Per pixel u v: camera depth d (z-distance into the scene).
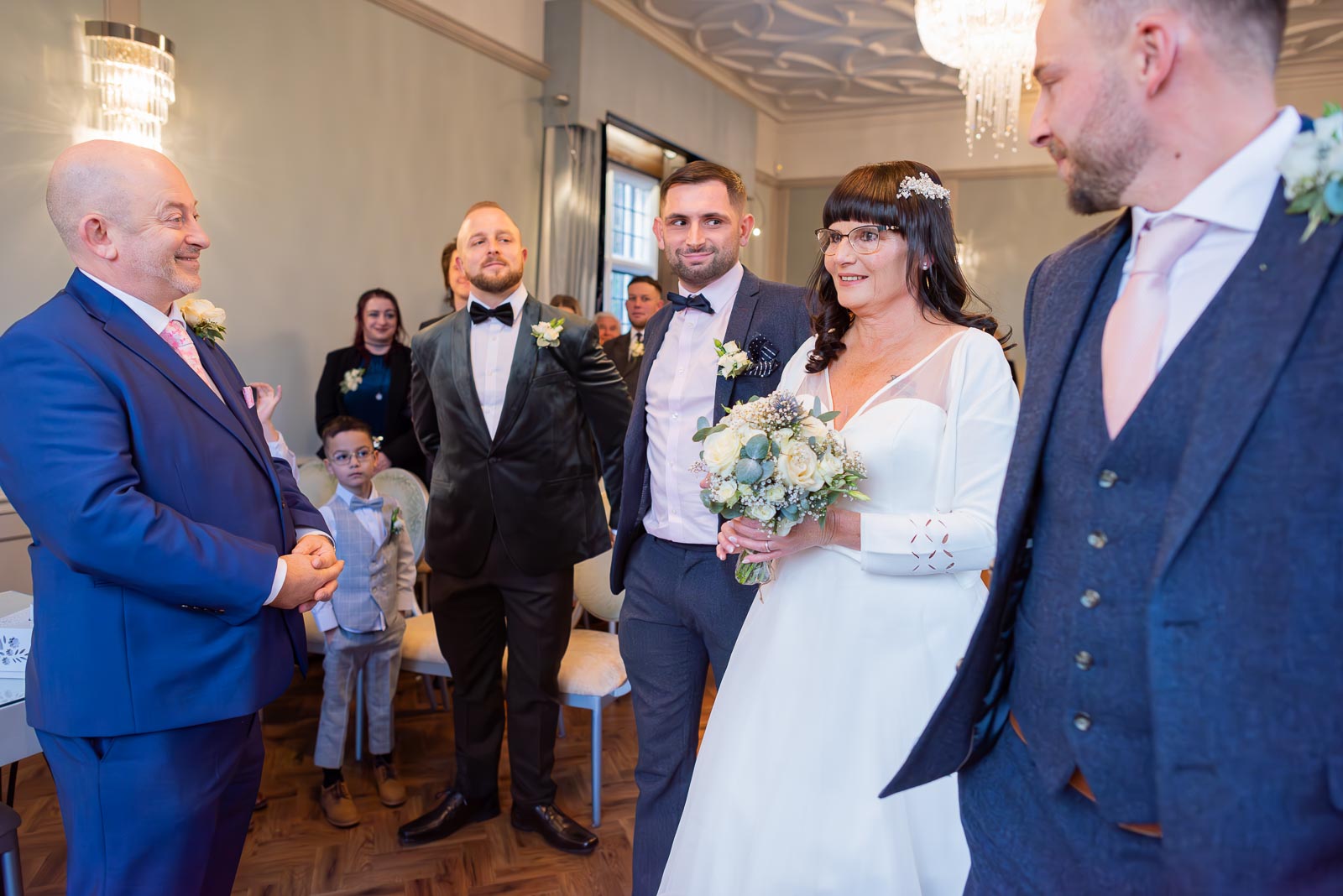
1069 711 0.91
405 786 2.94
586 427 2.66
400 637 2.93
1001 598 0.98
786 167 9.65
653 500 2.13
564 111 5.91
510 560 2.51
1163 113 0.82
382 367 4.16
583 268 6.03
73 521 1.37
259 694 1.58
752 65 7.88
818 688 1.55
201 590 1.46
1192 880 0.75
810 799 1.51
